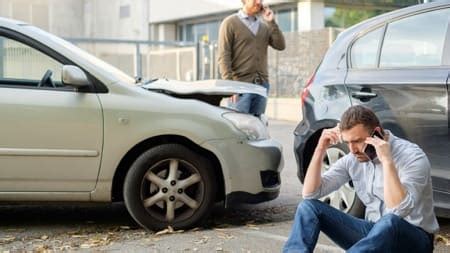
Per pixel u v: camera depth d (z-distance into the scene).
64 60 5.54
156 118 5.46
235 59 7.58
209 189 5.57
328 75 5.81
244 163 5.58
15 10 25.70
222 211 6.36
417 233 3.54
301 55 15.52
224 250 4.98
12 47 5.55
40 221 6.00
